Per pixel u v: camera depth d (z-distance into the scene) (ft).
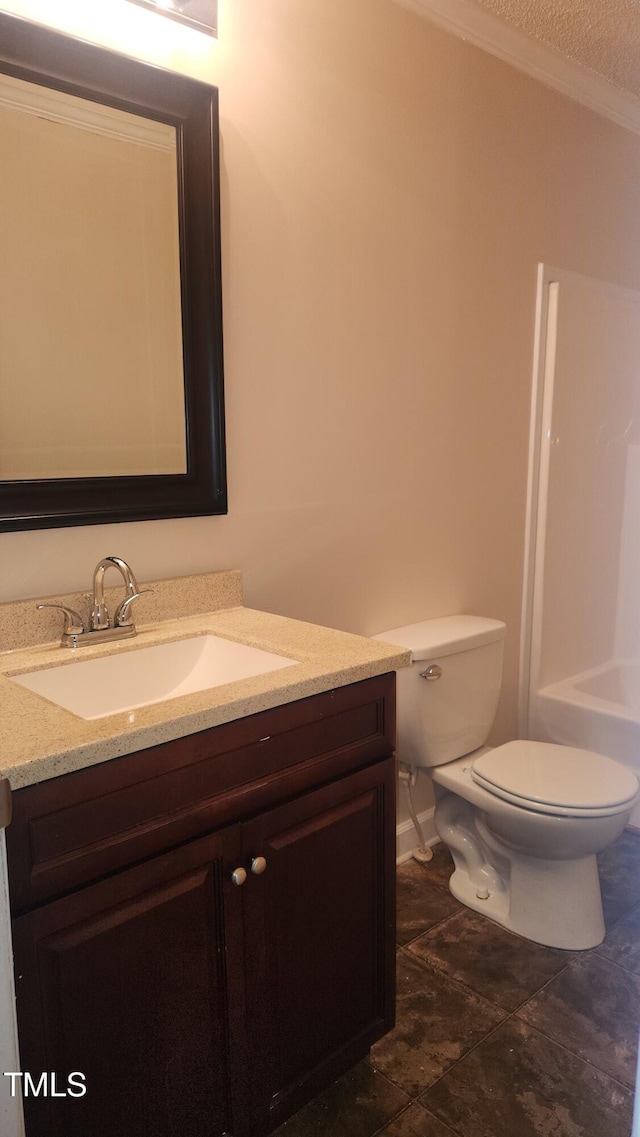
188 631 4.81
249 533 5.63
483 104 6.97
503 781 5.94
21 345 4.34
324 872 4.12
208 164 4.93
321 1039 4.26
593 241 8.57
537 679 8.70
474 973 5.65
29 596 4.53
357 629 6.55
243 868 3.66
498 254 7.39
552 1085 4.63
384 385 6.46
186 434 5.11
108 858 3.15
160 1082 3.49
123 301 4.72
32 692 3.65
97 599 4.55
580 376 8.57
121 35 4.54
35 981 2.98
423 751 6.47
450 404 7.14
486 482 7.72
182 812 3.40
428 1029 5.10
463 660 6.58
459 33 6.64
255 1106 3.93
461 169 6.86
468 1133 4.31
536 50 7.30
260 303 5.45
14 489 4.35
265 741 3.71
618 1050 4.91
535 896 6.06
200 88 4.81
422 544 7.07
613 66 7.76
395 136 6.23
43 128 4.26
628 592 9.70
